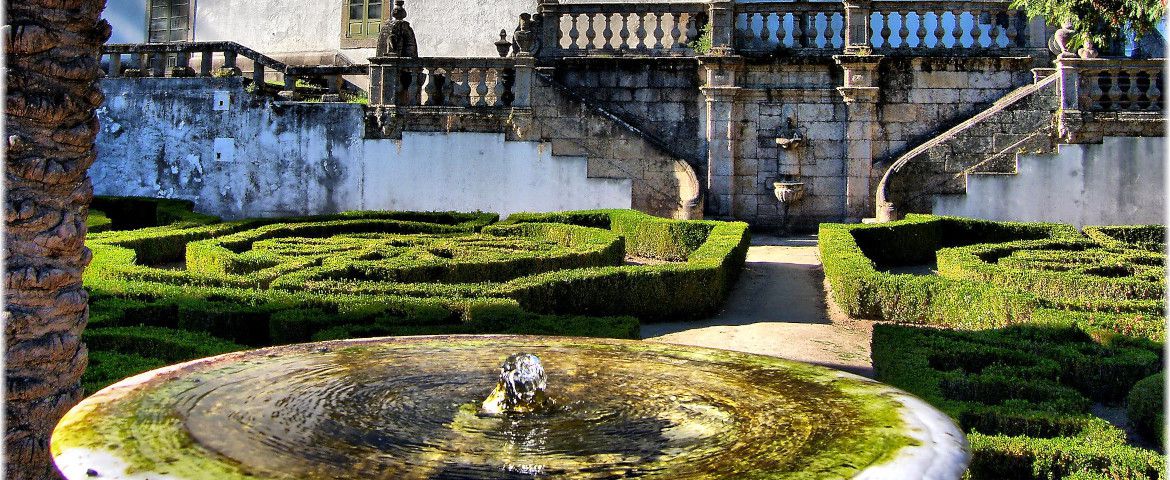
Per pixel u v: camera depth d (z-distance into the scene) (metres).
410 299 7.57
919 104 17.06
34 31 3.92
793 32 17.62
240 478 2.47
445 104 17.38
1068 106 15.42
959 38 17.09
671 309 9.42
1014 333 6.81
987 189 15.63
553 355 4.19
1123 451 4.11
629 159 16.86
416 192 17.34
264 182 17.97
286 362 3.88
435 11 21.50
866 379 3.74
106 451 2.62
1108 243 12.63
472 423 3.13
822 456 2.70
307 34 22.28
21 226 3.96
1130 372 5.96
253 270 10.14
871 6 17.16
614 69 17.72
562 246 12.57
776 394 3.47
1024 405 5.02
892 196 15.85
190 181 18.28
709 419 3.21
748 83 17.45
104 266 9.21
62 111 4.02
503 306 7.46
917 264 14.16
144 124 18.52
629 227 14.95
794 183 17.03
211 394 3.30
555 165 16.94
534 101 17.05
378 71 17.38
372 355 4.09
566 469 2.64
